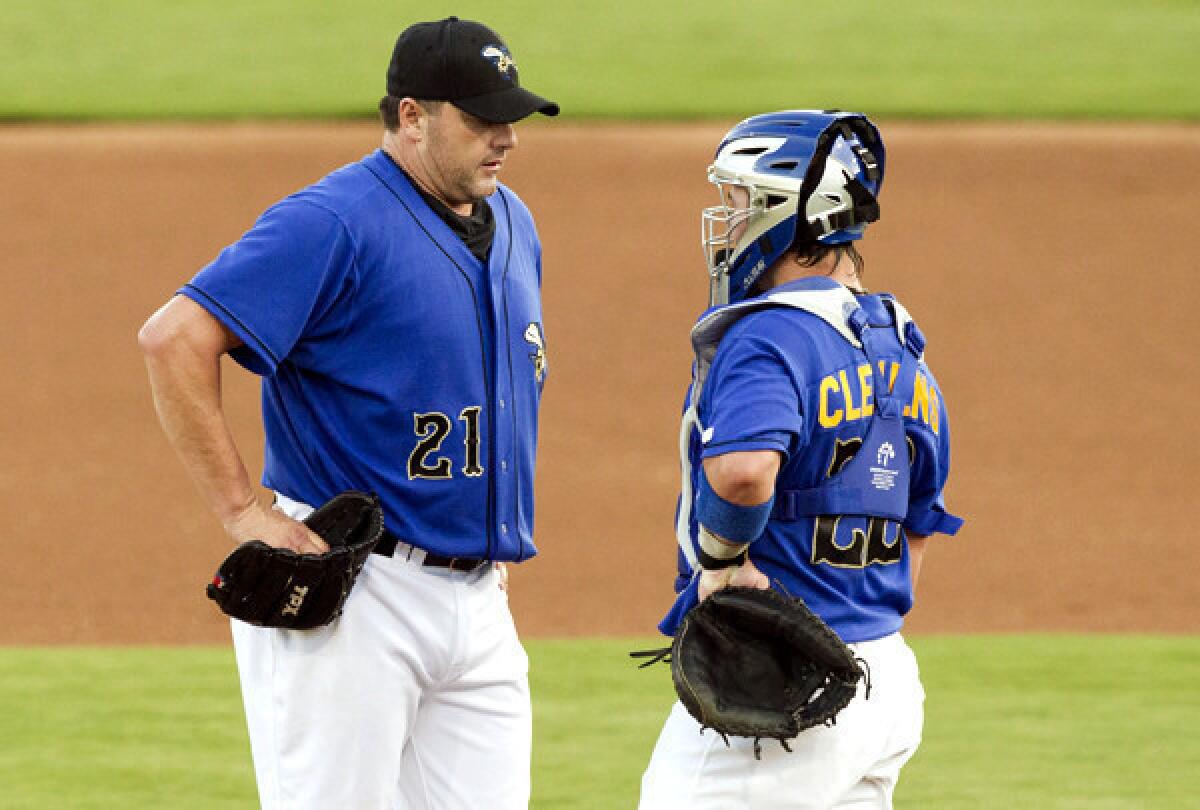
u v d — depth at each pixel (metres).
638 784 21.73
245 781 21.78
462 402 14.55
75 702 25.30
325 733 14.38
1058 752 23.17
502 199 15.74
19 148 71.81
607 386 49.59
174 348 13.58
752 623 12.65
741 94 81.25
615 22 97.00
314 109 78.31
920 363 13.64
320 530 13.99
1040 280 58.72
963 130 75.31
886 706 13.13
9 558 36.84
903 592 13.68
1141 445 45.66
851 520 13.07
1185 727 24.31
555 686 26.56
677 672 12.64
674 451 44.75
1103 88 81.94
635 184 68.44
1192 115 77.19
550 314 55.56
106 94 80.44
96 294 56.62
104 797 21.12
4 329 53.50
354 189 14.30
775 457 12.12
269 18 97.38
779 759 12.85
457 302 14.49
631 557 37.31
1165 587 35.72
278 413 14.65
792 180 13.03
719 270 13.67
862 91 81.62
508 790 15.53
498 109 14.14
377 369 14.31
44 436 45.31
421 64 14.20
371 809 14.59
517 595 34.72
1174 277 58.97
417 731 15.42
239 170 69.25
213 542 38.09
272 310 13.75
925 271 59.41
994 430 46.81
